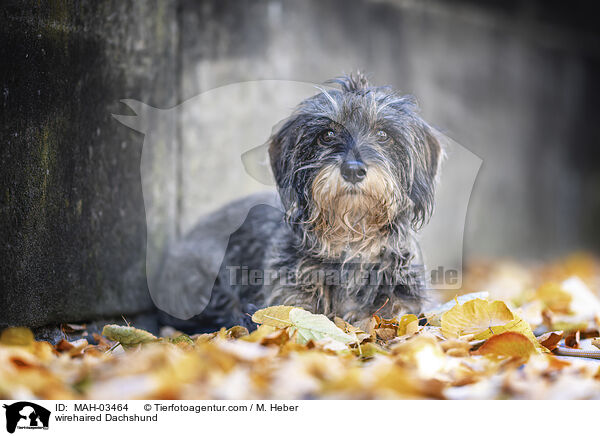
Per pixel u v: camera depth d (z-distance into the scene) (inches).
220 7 205.2
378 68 267.6
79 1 139.3
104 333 121.4
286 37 229.8
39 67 125.5
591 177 434.0
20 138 120.1
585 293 185.0
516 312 148.3
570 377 96.3
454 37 311.6
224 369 95.0
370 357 110.5
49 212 129.7
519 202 365.1
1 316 115.8
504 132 349.7
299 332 119.1
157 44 177.0
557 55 398.0
